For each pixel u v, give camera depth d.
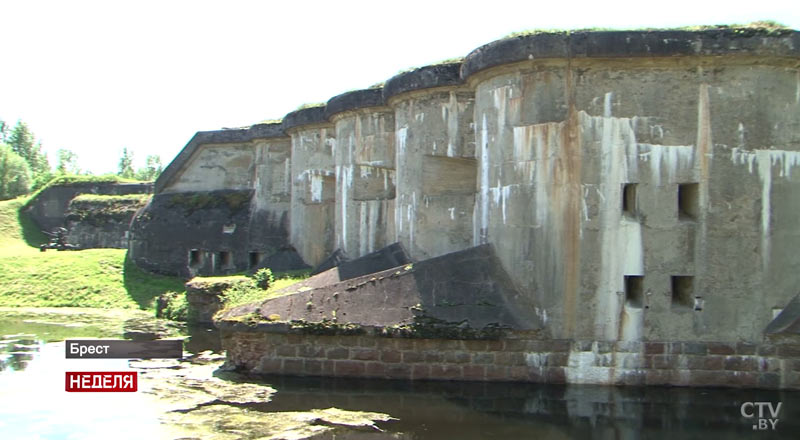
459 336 9.88
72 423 8.30
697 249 9.81
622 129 9.89
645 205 9.85
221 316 10.75
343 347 10.20
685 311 9.82
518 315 10.08
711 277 9.80
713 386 9.74
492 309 10.14
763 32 9.60
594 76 9.94
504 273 10.47
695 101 9.81
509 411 8.77
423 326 9.95
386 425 8.23
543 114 10.09
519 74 10.35
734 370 9.74
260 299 11.65
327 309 10.27
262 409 8.86
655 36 9.61
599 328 9.88
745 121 9.81
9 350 13.29
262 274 17.55
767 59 9.74
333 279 13.21
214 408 8.91
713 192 9.81
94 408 8.96
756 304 9.80
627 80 9.88
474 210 12.70
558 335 9.93
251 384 10.00
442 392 9.59
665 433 8.03
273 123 21.33
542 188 10.08
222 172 23.41
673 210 9.84
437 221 13.18
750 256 9.81
